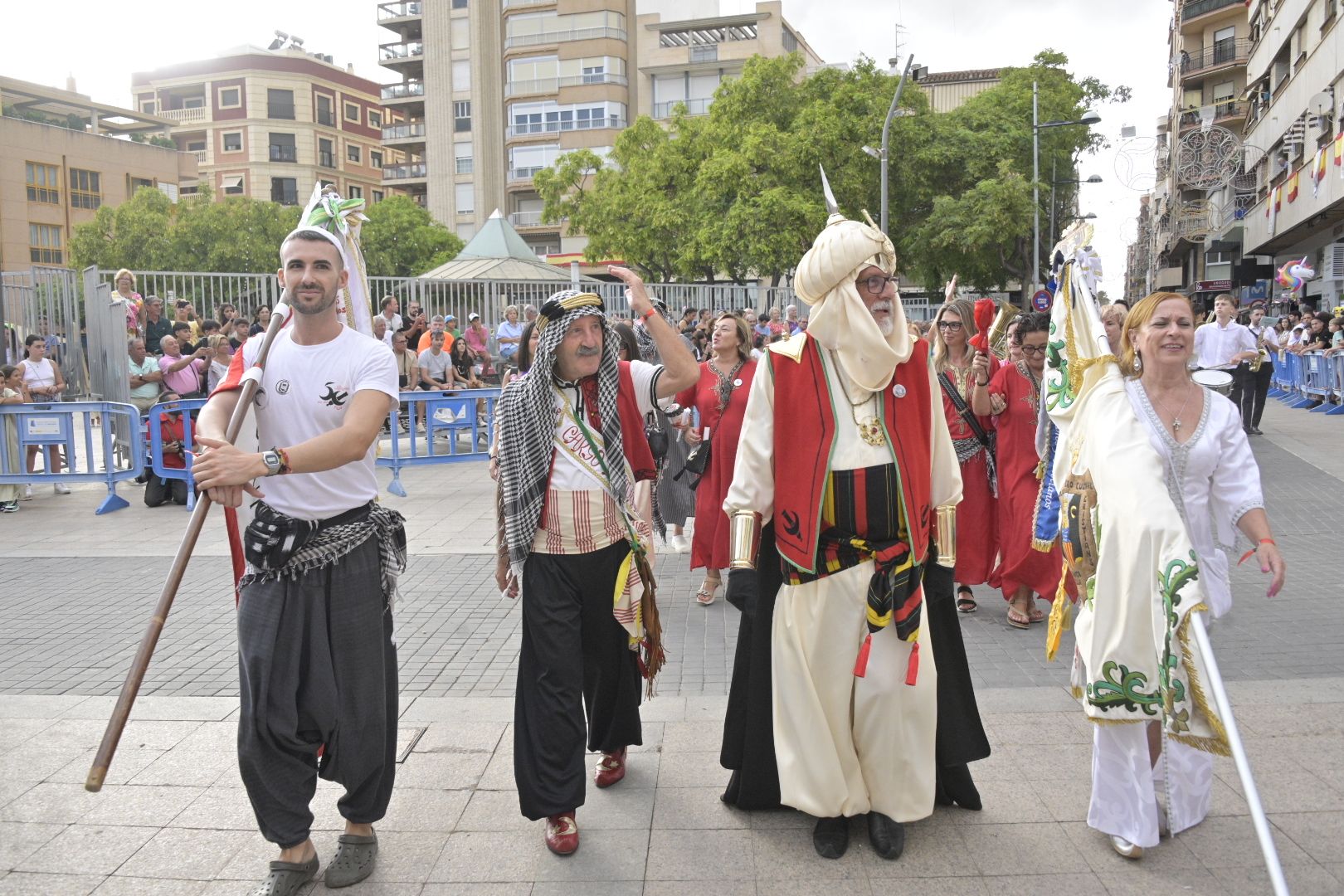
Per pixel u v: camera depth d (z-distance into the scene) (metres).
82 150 49.66
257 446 3.15
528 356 3.72
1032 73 36.19
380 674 3.14
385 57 54.28
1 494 9.77
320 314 3.09
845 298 3.16
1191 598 2.85
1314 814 3.39
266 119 61.41
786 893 3.03
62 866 3.24
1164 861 3.15
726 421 6.04
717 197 29.39
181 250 42.22
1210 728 2.90
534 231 49.94
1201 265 48.56
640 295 3.54
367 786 3.18
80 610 6.32
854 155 29.08
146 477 11.37
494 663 5.23
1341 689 4.45
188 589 6.79
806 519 3.25
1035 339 5.52
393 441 10.42
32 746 4.15
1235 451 3.18
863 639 3.25
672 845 3.32
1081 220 3.44
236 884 3.13
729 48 49.03
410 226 45.03
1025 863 3.16
